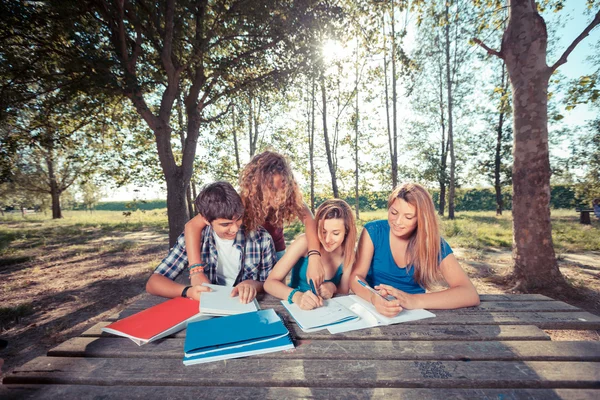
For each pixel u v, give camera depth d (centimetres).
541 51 449
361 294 172
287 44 780
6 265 754
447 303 157
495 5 614
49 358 116
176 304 158
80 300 483
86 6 652
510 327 137
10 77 663
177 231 820
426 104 1994
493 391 95
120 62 655
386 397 92
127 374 103
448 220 1608
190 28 814
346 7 837
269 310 143
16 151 823
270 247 212
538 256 452
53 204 2714
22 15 593
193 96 865
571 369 105
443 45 1574
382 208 2680
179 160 1161
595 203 1361
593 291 439
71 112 812
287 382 99
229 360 111
